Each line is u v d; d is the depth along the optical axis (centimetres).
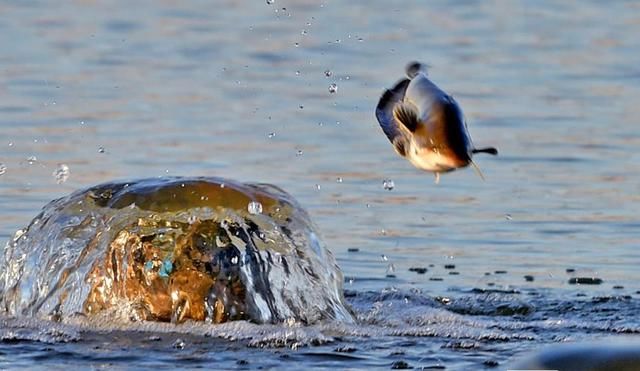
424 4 6831
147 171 3612
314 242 2411
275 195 2430
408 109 1802
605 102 4675
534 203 3391
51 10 6500
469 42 5869
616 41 5919
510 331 2277
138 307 2277
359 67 5266
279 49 5634
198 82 4962
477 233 3125
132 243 2306
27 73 5016
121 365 2005
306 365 2012
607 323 2367
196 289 2281
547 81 5053
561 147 3994
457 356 2077
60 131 4062
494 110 4531
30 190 3375
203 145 3941
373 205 3350
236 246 2317
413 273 2786
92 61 5325
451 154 1767
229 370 1981
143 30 6044
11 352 2073
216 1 6862
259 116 4356
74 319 2281
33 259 2384
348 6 6731
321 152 3891
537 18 6488
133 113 4375
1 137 3950
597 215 3291
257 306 2294
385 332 2256
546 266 2862
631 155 3912
